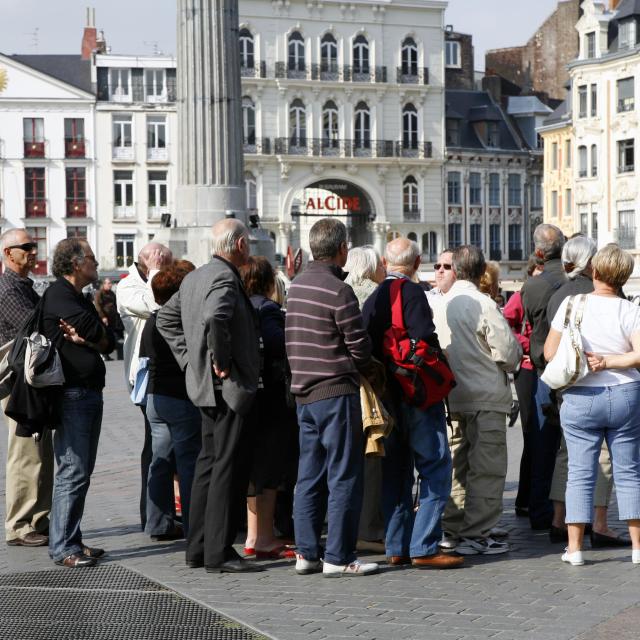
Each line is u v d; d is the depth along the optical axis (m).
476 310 11.74
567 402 11.15
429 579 10.77
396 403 11.18
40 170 91.62
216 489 11.16
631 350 10.99
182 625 9.36
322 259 10.98
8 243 12.45
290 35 95.19
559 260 12.89
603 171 81.94
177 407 12.02
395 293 11.07
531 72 111.00
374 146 97.25
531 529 13.20
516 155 103.62
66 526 11.62
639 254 78.38
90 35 97.12
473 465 11.84
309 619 9.45
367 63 97.31
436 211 99.69
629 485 11.10
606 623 9.12
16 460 12.66
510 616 9.39
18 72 90.88
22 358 11.30
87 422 11.62
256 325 11.12
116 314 27.56
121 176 92.50
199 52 28.70
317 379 10.79
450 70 107.75
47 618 9.65
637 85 78.81
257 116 94.62
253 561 11.76
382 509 11.93
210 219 28.64
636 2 80.31
